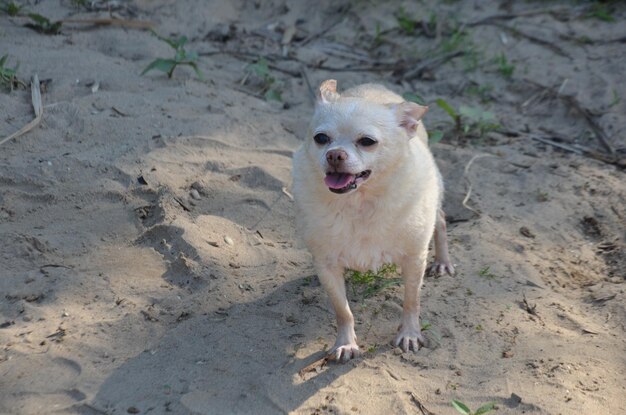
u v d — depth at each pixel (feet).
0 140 6.30
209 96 7.06
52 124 6.48
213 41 8.10
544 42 7.92
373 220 5.08
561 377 5.03
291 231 5.98
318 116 5.06
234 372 5.05
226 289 5.49
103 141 6.43
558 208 6.27
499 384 5.01
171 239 5.76
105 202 5.99
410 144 5.19
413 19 8.49
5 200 5.91
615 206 6.30
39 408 4.86
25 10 7.91
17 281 5.48
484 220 6.11
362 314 5.44
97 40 7.63
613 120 7.13
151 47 7.57
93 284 5.50
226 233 5.85
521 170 6.62
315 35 8.46
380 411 4.88
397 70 7.79
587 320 5.42
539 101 7.42
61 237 5.75
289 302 5.45
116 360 5.09
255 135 6.70
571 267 5.83
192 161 6.33
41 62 7.13
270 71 7.63
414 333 5.24
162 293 5.48
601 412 4.89
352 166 4.89
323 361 5.12
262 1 8.85
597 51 7.73
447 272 5.70
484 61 7.82
